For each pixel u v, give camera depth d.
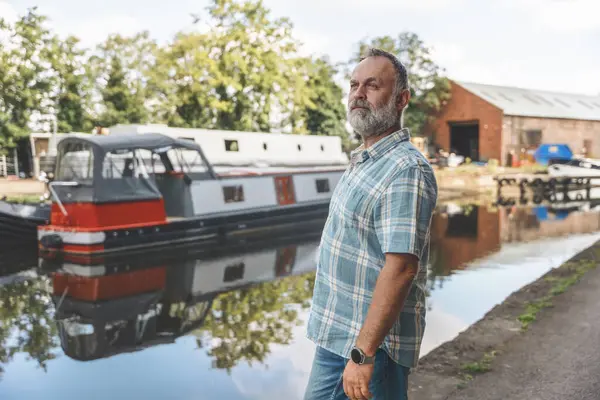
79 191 13.13
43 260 12.38
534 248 13.27
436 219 19.41
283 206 17.92
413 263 2.05
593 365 4.54
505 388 4.19
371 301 2.15
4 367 6.25
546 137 43.84
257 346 6.77
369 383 2.17
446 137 44.81
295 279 10.65
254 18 32.78
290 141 21.41
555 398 3.97
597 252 10.28
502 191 31.52
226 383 5.67
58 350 6.81
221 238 15.44
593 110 50.78
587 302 6.57
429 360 4.87
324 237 2.41
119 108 35.31
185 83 32.16
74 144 13.36
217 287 10.00
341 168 20.83
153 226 13.87
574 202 25.83
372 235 2.17
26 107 33.31
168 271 11.37
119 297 9.42
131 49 34.94
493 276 10.10
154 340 7.11
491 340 5.35
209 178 15.93
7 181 28.41
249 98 34.00
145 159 15.53
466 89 43.19
